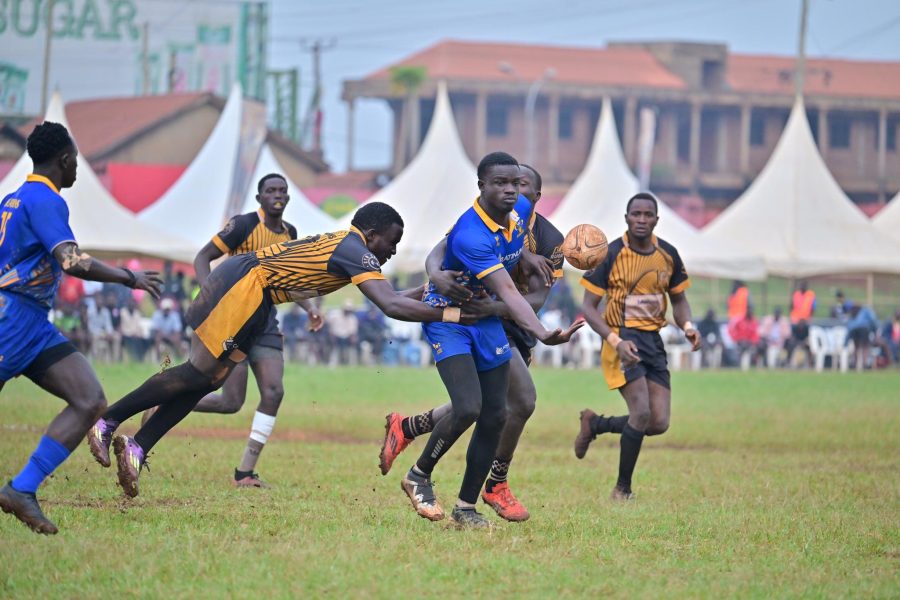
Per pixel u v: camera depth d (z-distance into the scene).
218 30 173.38
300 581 18.31
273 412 29.56
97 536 21.08
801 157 113.94
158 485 28.47
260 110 107.62
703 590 18.64
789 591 18.77
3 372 20.44
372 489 28.97
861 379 85.62
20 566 18.62
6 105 148.50
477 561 20.08
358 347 96.94
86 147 165.12
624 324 30.33
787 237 109.75
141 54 171.62
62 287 86.69
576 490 30.25
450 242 23.27
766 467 36.06
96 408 20.88
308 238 23.20
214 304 22.95
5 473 28.83
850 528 24.72
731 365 103.50
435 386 70.19
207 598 17.30
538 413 54.06
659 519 25.39
